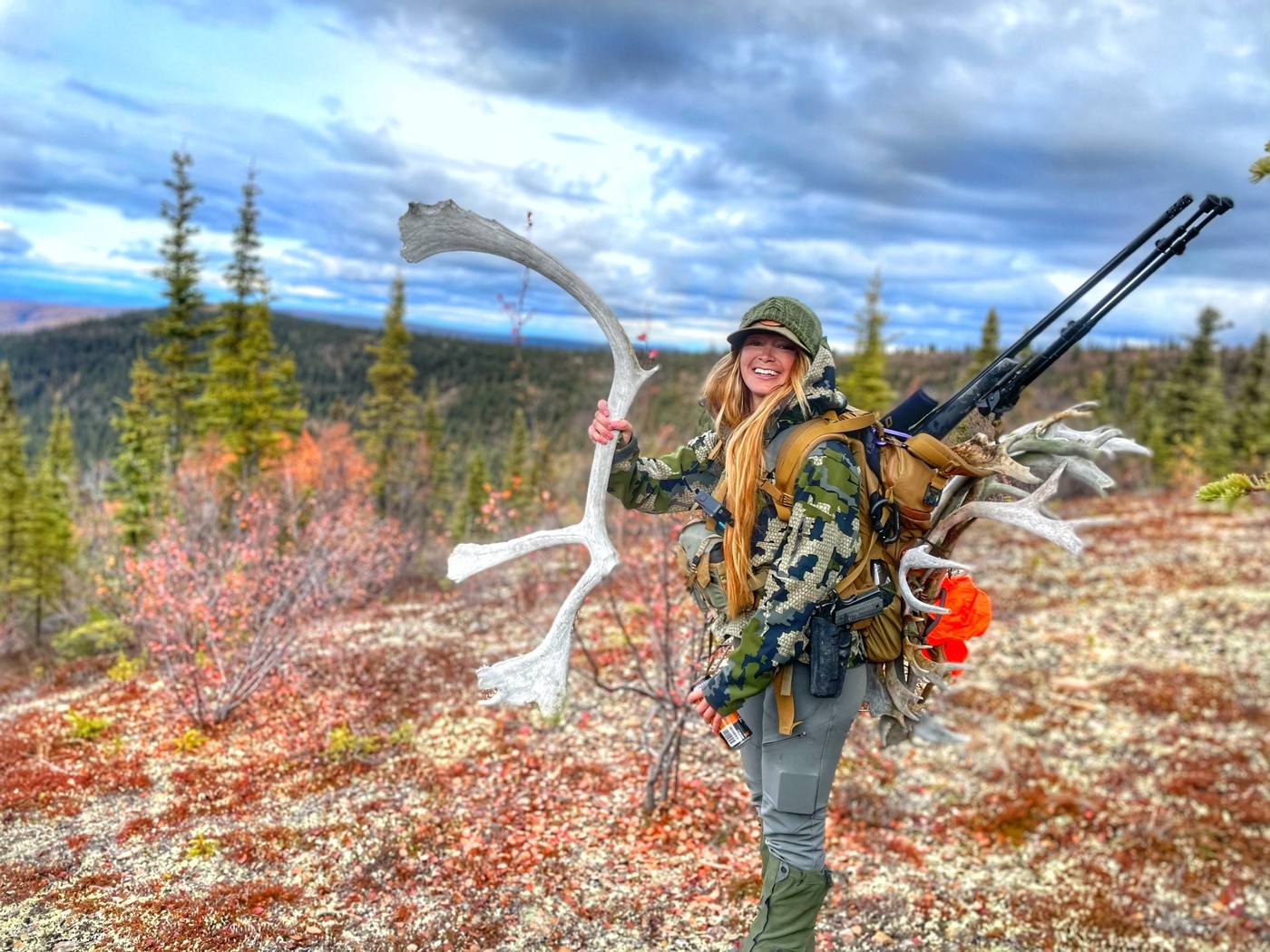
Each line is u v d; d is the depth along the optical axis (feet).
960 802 15.76
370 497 52.54
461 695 20.03
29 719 18.69
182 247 78.95
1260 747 19.13
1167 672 24.58
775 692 6.21
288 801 13.91
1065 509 66.39
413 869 11.53
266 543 26.16
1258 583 36.14
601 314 6.41
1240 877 13.44
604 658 21.89
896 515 6.12
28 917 9.92
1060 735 19.95
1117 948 11.12
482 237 6.05
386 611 29.60
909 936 10.94
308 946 9.57
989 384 6.61
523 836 12.71
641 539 23.35
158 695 20.07
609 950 9.88
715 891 11.36
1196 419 107.45
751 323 6.04
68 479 52.85
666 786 14.21
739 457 5.98
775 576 5.76
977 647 27.55
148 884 10.87
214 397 77.71
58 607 40.60
